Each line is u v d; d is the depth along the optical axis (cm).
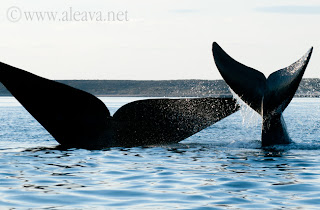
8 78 3238
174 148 3488
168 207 1984
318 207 1972
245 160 3008
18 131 5231
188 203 2044
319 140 4034
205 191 2245
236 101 3297
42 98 3331
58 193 2198
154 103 3481
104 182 2427
